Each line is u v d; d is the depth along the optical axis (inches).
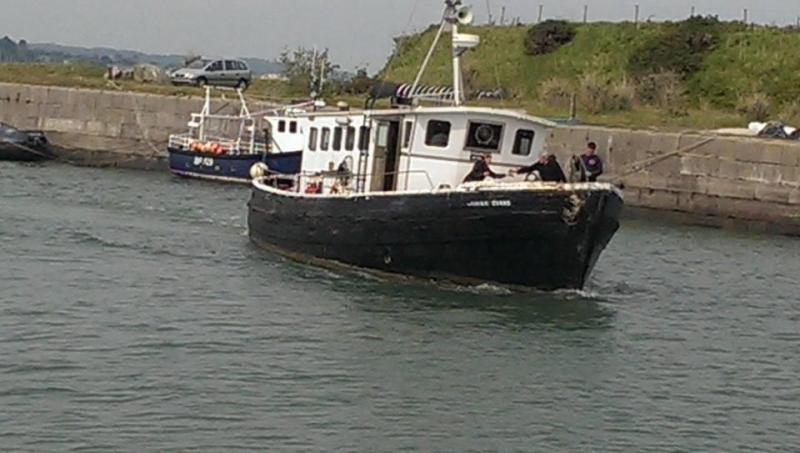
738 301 1450.5
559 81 2979.8
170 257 1549.0
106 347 1104.2
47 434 882.8
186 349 1104.2
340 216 1398.9
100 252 1573.6
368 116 1427.2
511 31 3380.9
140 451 858.8
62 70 3351.4
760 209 2233.0
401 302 1286.9
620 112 2768.2
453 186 1358.3
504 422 948.0
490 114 1364.4
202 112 2694.4
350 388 1009.5
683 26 3132.4
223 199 2224.4
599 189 1262.3
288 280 1391.5
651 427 956.0
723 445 923.4
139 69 3309.5
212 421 920.3
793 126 2620.6
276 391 994.7
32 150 2753.4
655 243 1925.4
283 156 2345.0
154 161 2844.5
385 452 877.8
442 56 3250.5
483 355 1116.5
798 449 923.4
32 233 1695.4
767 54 2974.9
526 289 1332.4
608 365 1112.8
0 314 1209.4
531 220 1272.1
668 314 1343.5
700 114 2768.2
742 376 1111.0
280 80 3250.5
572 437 924.6
